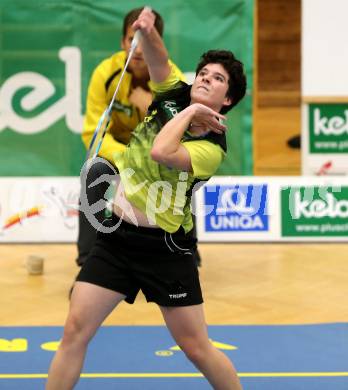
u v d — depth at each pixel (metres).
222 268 16.75
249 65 18.86
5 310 13.84
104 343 12.03
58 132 18.92
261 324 13.06
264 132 24.14
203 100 8.16
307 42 19.20
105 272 8.12
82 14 18.67
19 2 18.58
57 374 8.02
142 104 13.80
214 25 18.75
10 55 18.67
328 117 19.50
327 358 11.43
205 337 8.29
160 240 8.12
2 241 18.86
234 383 8.30
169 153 7.66
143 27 8.30
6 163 18.98
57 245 18.84
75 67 18.77
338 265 17.05
